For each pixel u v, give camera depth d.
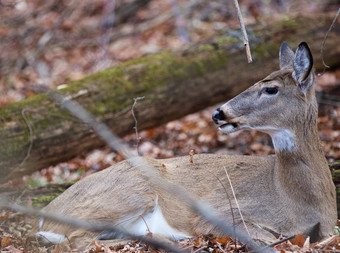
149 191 8.84
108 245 8.45
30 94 17.50
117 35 21.00
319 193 8.28
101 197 9.05
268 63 15.12
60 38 20.86
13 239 9.02
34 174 13.80
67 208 9.20
